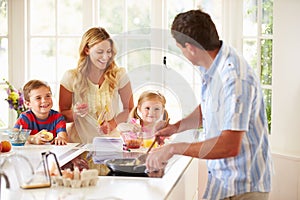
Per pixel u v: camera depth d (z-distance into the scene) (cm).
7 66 400
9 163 247
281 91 348
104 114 253
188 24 221
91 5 393
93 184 212
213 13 380
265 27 363
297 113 341
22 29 397
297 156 335
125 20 395
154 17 387
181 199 237
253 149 227
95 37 286
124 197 193
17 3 395
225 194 233
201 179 365
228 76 218
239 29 374
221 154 214
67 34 406
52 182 214
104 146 255
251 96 216
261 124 229
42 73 410
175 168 246
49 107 326
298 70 339
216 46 226
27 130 307
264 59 365
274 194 345
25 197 193
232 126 211
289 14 340
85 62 250
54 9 400
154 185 212
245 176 227
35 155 256
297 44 338
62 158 259
